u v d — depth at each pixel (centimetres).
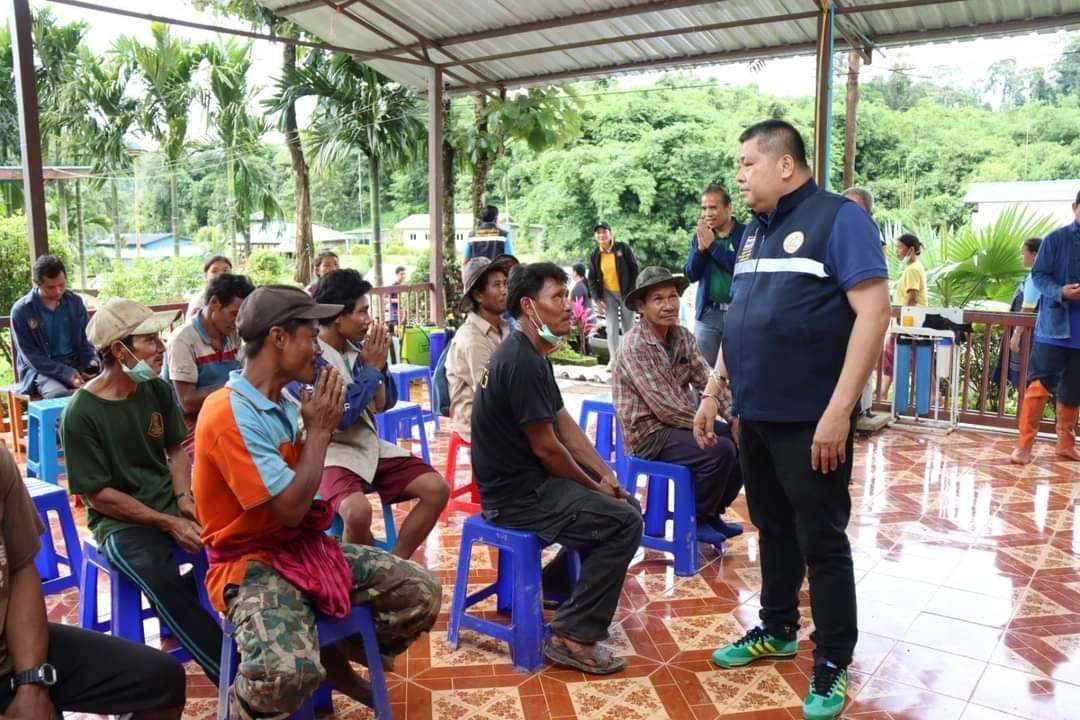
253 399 220
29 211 548
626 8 707
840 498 258
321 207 2666
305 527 232
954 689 274
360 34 792
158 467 286
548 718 259
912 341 632
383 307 841
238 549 225
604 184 1958
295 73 1334
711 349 535
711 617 329
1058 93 2284
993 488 488
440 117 859
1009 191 1686
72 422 264
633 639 311
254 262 1886
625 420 385
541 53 825
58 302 548
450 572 375
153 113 1903
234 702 216
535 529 290
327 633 228
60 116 1938
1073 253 507
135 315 271
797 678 283
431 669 290
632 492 386
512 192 2362
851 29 713
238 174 1920
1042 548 396
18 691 185
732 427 399
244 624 213
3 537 191
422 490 329
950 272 827
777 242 259
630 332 391
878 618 325
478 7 734
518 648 289
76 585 356
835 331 251
